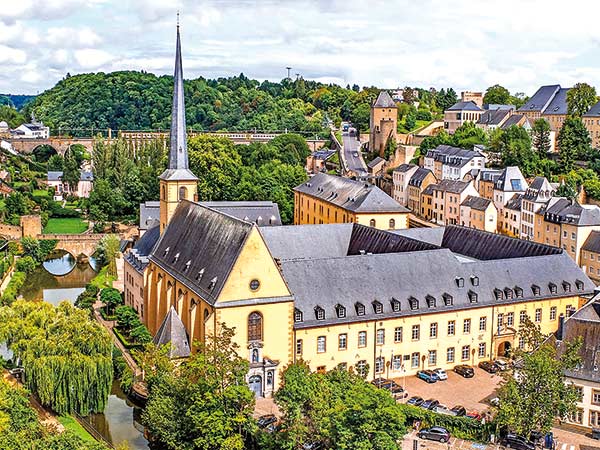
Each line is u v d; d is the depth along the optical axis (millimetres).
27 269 197375
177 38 145625
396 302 115250
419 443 94188
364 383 88438
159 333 109562
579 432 99500
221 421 88062
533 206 195250
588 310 110375
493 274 125250
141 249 151750
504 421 91562
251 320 103938
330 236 146000
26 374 100125
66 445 79812
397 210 175000
